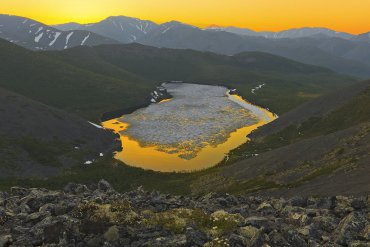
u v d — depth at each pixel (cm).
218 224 1409
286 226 1466
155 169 9944
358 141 6662
